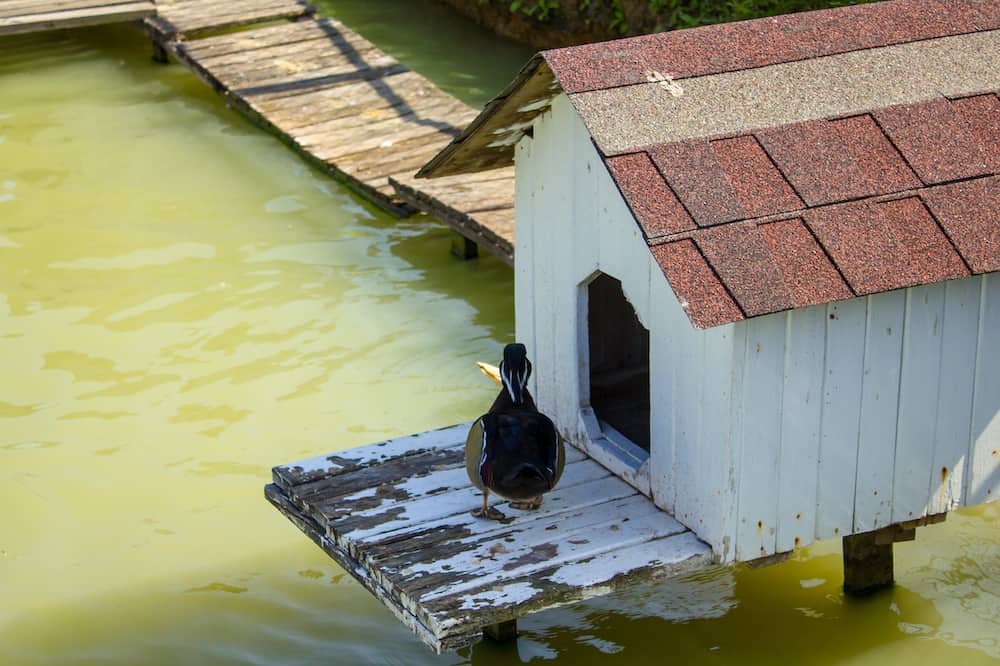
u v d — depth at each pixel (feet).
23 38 72.38
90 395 36.78
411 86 59.11
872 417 22.49
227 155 55.47
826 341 21.45
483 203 43.96
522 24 67.82
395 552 22.36
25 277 44.19
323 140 53.62
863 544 26.99
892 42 23.53
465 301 42.52
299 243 46.93
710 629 26.76
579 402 25.62
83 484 32.55
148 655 26.25
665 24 58.39
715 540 22.11
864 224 20.58
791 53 22.90
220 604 27.99
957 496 24.06
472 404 35.96
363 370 38.04
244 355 38.93
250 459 33.55
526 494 21.34
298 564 29.48
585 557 22.06
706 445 21.81
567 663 25.85
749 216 20.22
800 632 26.55
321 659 26.08
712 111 21.58
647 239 19.58
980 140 22.15
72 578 28.89
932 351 22.50
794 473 22.17
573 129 23.57
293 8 68.39
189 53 63.05
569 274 24.82
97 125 59.06
